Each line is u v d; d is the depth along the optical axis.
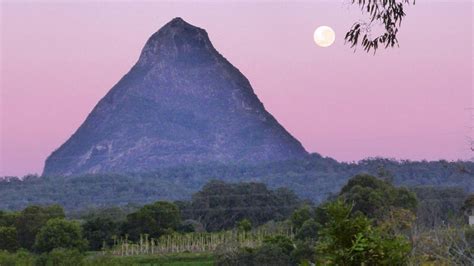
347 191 64.75
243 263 57.78
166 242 84.62
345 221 12.04
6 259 68.81
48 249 85.94
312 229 59.47
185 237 84.62
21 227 92.62
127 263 71.50
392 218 25.00
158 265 74.50
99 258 70.81
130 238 91.69
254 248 59.78
